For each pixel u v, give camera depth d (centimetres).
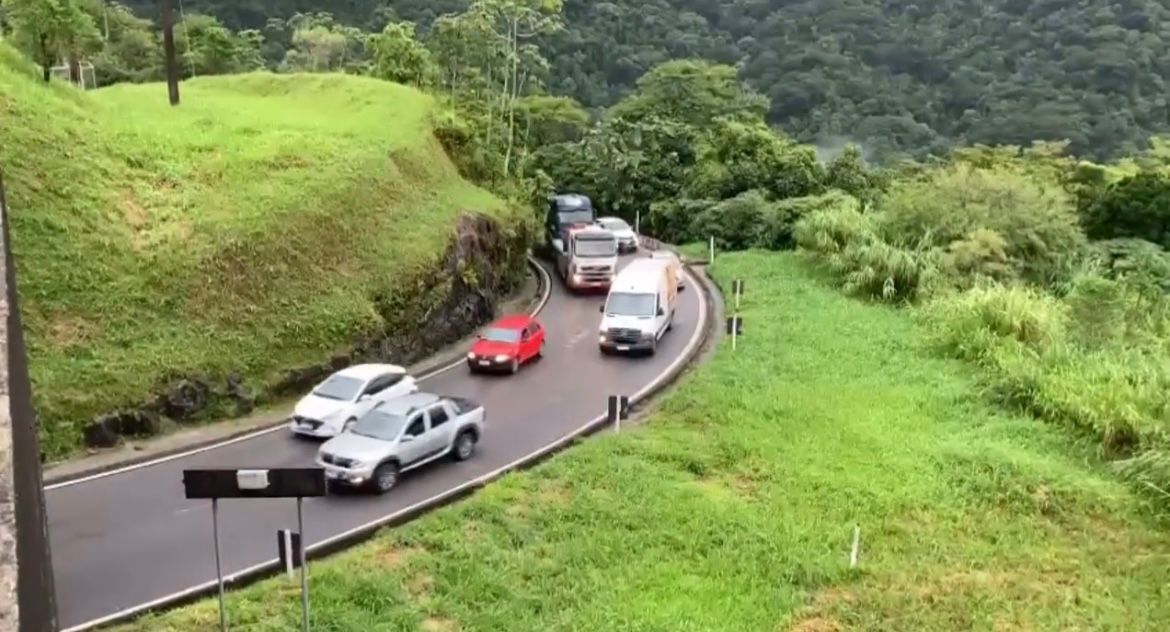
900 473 2016
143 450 2120
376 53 4928
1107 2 9344
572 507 1820
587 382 2655
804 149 5228
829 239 3819
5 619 534
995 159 5034
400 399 2094
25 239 2327
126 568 1589
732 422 2266
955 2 10144
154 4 7194
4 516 609
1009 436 2216
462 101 4794
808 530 1780
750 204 4591
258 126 3328
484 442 2216
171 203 2650
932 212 3784
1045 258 3731
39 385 2094
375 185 3128
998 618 1530
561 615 1484
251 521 1789
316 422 2200
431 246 3073
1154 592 1627
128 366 2238
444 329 3027
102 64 5419
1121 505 1906
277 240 2670
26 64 2983
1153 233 4494
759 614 1523
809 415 2306
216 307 2466
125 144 2819
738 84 7119
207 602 1452
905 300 3331
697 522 1783
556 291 3831
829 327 3038
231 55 5878
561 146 5719
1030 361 2514
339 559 1602
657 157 5597
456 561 1603
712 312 3372
